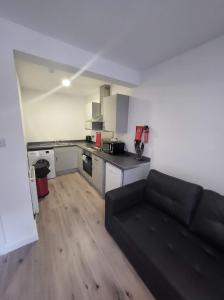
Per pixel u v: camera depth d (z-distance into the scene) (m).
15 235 1.61
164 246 1.26
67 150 3.95
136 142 2.51
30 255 1.55
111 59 2.04
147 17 1.25
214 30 1.40
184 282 0.97
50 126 4.12
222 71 1.49
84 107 4.59
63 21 1.32
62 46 1.63
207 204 1.36
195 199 1.48
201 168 1.75
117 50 1.81
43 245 1.68
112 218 1.69
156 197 1.77
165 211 1.67
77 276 1.36
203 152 1.71
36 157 3.41
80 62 1.79
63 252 1.60
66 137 4.44
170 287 0.98
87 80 3.00
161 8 1.15
